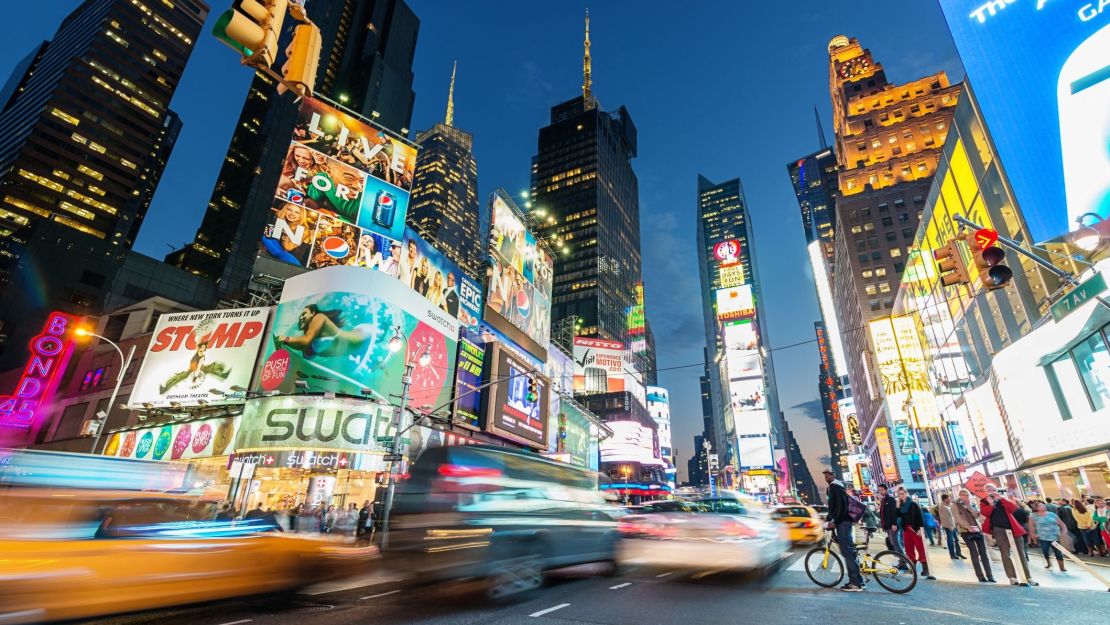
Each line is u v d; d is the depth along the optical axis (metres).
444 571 9.01
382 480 25.47
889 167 97.94
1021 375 30.89
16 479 6.13
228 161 153.62
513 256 57.81
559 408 56.06
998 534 10.97
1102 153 24.31
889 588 9.52
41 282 81.62
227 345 33.84
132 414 37.00
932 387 53.16
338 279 32.25
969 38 31.45
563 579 11.19
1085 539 16.66
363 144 43.81
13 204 101.94
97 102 118.00
